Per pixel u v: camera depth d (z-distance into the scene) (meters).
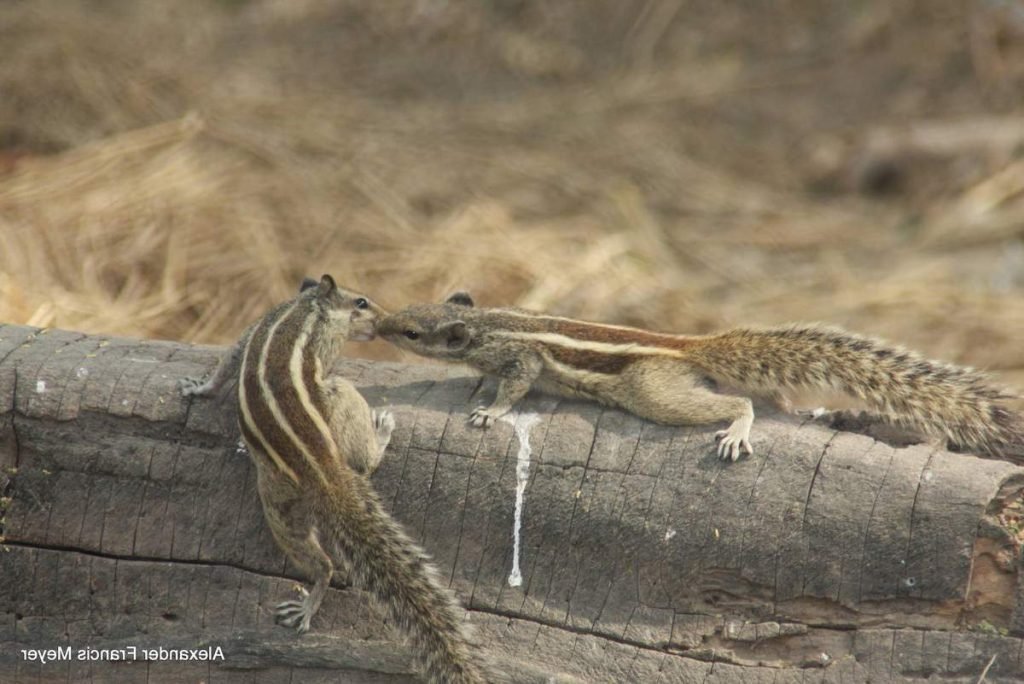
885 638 10.36
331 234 21.62
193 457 11.35
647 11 31.48
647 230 23.86
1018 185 25.27
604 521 10.84
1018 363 19.70
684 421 11.04
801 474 10.57
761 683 10.54
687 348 11.50
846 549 10.38
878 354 11.27
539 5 31.62
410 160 25.09
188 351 12.24
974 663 10.20
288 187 22.88
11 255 19.39
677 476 10.78
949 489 10.26
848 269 23.25
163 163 23.00
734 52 30.41
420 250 21.42
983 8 30.17
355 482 10.56
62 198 21.47
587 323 11.90
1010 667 10.14
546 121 27.80
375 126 26.50
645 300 21.00
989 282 22.64
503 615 11.02
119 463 11.38
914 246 24.19
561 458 10.98
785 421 11.13
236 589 11.30
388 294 19.98
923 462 10.48
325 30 30.53
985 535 10.16
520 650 10.91
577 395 11.61
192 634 11.23
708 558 10.65
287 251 20.92
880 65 29.45
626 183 25.58
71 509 11.44
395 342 12.41
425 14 31.17
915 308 21.55
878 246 24.27
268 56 28.98
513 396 11.47
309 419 10.63
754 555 10.55
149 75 26.25
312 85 28.03
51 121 24.36
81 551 11.47
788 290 22.41
